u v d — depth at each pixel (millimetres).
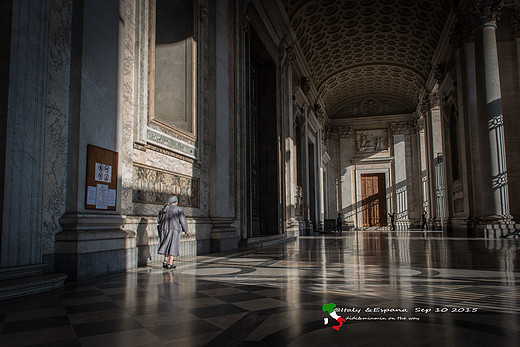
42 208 5004
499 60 17984
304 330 2598
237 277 5145
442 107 22875
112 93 6234
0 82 4668
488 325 2666
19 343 2424
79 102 5516
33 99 4961
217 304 3457
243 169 12406
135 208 6973
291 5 18281
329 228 28781
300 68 23734
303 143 24812
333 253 9086
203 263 7016
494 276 5004
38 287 4254
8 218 4543
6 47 4711
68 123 5516
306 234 23516
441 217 27406
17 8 4816
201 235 9266
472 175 17125
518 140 17406
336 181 36844
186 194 8938
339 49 26531
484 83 15469
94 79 5828
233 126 11578
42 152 5039
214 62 10508
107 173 5992
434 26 21688
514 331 2518
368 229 35469
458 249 9766
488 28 15602
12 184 4625
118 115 6367
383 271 5602
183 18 9688
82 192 5465
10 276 4418
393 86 33688
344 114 37281
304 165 24422
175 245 6340
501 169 15188
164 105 9336
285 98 19391
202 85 10031
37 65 5047
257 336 2471
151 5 8000
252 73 16969
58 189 5289
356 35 24812
